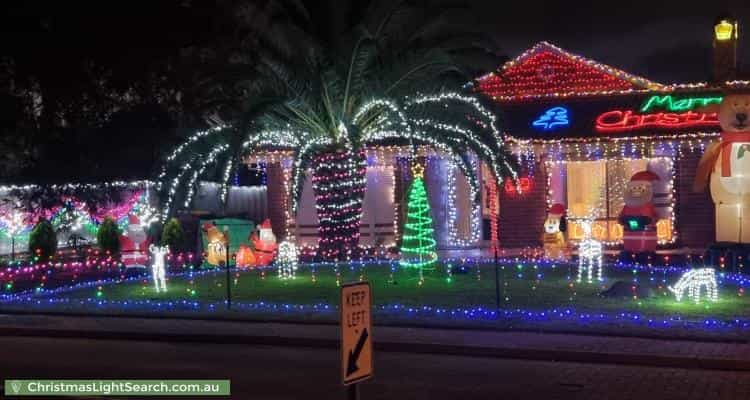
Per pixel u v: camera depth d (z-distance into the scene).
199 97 23.48
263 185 37.59
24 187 28.58
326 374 11.02
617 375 10.88
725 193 21.05
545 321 14.08
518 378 10.73
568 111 27.55
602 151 26.88
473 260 25.06
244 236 26.94
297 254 25.23
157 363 11.89
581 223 26.19
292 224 29.81
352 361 5.72
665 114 26.61
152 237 27.30
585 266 22.47
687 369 11.23
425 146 25.89
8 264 27.48
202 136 22.25
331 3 21.91
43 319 15.89
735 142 20.75
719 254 21.14
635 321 13.94
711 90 27.16
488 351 12.23
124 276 23.66
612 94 28.05
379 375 10.97
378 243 29.20
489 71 23.22
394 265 23.62
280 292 18.75
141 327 14.68
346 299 5.72
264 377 10.83
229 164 20.05
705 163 21.80
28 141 26.22
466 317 14.66
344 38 21.34
